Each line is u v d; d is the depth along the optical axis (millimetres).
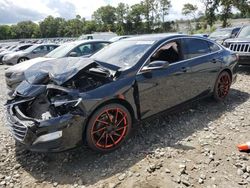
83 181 3418
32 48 15602
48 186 3379
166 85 4551
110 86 3900
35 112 3854
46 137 3451
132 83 4094
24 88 4043
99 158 3885
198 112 5355
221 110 5430
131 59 4480
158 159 3762
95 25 90812
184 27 67500
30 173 3654
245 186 3162
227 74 5863
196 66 5051
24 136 3500
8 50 20938
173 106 4781
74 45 8875
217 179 3299
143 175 3434
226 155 3797
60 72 4004
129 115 4117
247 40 8211
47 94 3828
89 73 3980
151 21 76812
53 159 3941
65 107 3561
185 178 3332
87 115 3631
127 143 4234
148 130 4652
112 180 3395
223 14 36406
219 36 15953
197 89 5172
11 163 3889
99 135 3850
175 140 4281
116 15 85938
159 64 4168
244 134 4402
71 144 3594
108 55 4867
